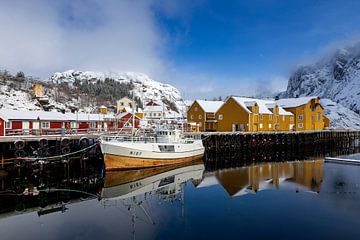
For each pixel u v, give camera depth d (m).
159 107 89.69
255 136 54.81
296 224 15.34
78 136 34.97
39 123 41.88
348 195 20.95
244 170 32.81
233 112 60.09
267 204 18.89
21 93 87.81
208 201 19.84
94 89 165.12
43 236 14.03
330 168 33.06
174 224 15.52
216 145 48.81
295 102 73.25
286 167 34.53
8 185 25.69
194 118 66.44
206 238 13.66
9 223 15.91
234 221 15.87
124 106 101.06
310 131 64.69
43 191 23.50
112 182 26.55
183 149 36.22
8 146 31.77
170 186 24.77
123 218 16.64
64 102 99.62
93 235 14.16
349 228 14.77
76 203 19.94
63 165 32.19
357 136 80.88
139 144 31.45
